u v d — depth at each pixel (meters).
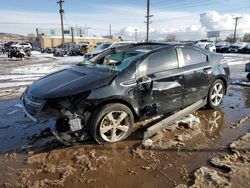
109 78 4.17
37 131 4.80
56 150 4.01
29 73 13.12
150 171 3.43
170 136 4.50
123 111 4.24
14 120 5.40
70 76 4.54
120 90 4.18
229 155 3.80
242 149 3.96
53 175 3.36
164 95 4.77
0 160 3.75
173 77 4.86
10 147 4.16
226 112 5.86
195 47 5.58
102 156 3.80
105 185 3.15
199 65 5.44
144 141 4.22
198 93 5.48
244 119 5.37
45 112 3.97
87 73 4.49
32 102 4.11
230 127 4.95
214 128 4.88
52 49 43.03
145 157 3.79
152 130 4.41
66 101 3.91
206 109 6.06
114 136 4.23
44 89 4.16
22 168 3.53
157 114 4.79
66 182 3.21
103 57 5.25
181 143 4.21
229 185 3.07
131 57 4.66
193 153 3.90
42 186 3.13
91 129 4.02
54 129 4.03
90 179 3.26
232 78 10.52
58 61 21.53
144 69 4.52
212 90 5.86
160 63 4.78
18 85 9.44
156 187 3.10
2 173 3.41
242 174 3.29
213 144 4.20
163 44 5.25
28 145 4.21
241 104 6.54
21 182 3.21
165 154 3.88
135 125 4.93
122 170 3.46
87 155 3.83
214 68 5.79
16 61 22.00
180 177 3.29
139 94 4.41
